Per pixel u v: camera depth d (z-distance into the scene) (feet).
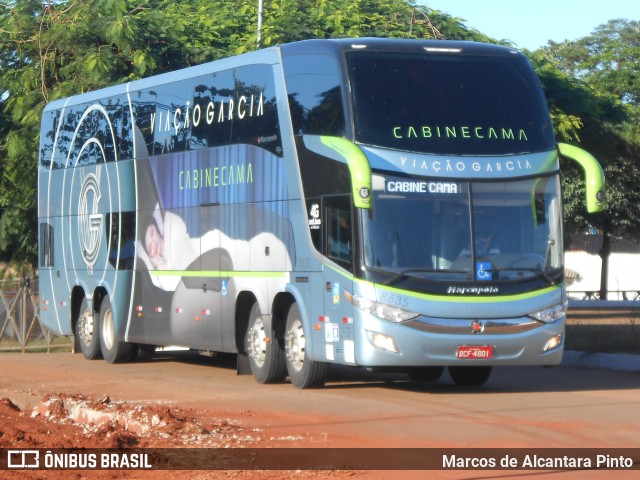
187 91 61.72
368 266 47.62
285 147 52.54
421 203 48.24
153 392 51.62
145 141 65.67
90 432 40.32
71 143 75.15
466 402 47.21
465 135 49.32
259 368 55.52
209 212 59.00
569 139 83.10
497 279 48.55
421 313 47.57
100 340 71.15
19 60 94.94
